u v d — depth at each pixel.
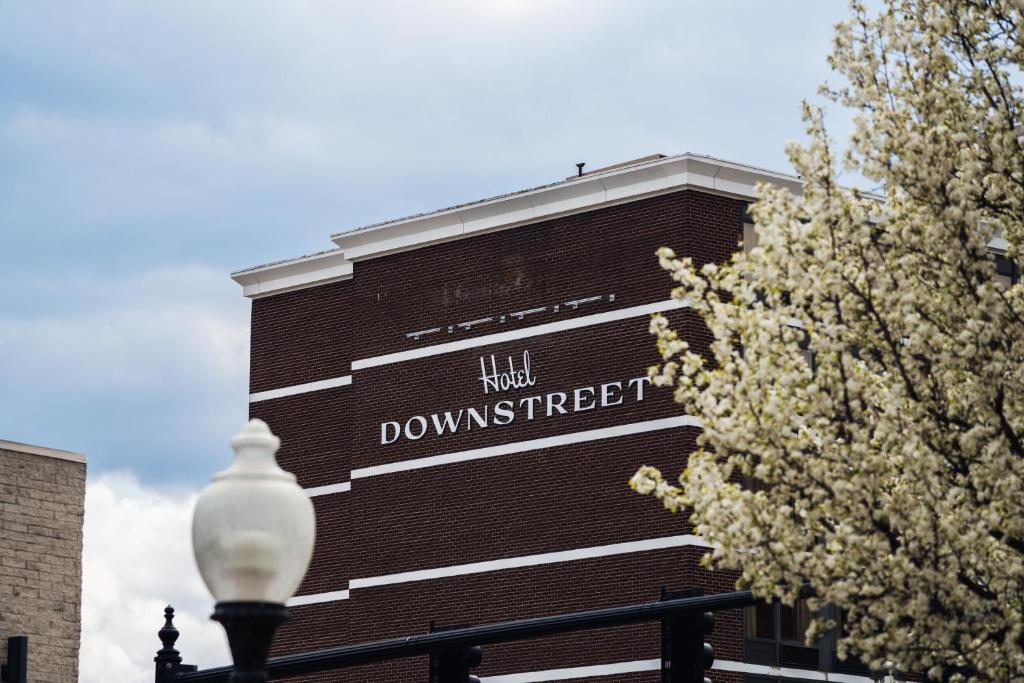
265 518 12.20
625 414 48.81
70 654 49.03
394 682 52.94
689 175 48.62
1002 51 26.44
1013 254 26.64
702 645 24.58
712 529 25.08
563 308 50.72
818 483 25.03
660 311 48.47
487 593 50.72
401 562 53.12
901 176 25.83
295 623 55.75
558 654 48.62
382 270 55.44
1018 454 25.39
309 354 58.00
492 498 51.28
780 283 25.95
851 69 26.55
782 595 24.94
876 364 25.70
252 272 59.56
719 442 25.44
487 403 52.06
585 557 48.72
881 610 24.52
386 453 54.16
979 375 25.14
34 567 48.66
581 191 50.62
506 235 52.53
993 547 25.33
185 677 29.03
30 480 48.94
